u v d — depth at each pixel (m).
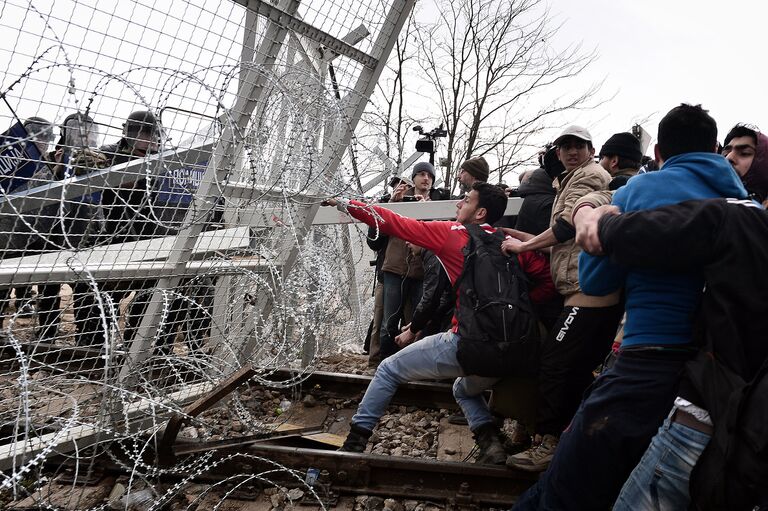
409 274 5.41
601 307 3.15
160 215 3.38
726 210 2.04
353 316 6.02
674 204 2.15
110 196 3.33
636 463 2.16
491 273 3.34
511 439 3.98
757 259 1.97
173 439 3.25
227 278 4.16
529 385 3.59
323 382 4.63
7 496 2.91
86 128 2.75
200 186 3.55
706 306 2.02
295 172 3.81
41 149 2.70
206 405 3.33
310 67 4.23
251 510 3.08
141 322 3.60
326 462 3.28
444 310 4.46
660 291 2.16
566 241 3.29
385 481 3.28
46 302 3.39
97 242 3.04
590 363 3.25
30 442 2.96
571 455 2.27
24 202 2.76
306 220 4.23
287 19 3.66
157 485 3.16
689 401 1.98
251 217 4.20
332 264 4.63
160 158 2.93
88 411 3.23
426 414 4.50
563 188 3.49
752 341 1.94
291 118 3.78
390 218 3.58
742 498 1.83
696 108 2.33
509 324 3.24
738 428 1.83
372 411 3.56
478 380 3.51
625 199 2.36
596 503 2.26
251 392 4.54
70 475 3.17
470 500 3.18
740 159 3.30
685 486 1.97
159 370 3.79
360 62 4.22
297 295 4.09
